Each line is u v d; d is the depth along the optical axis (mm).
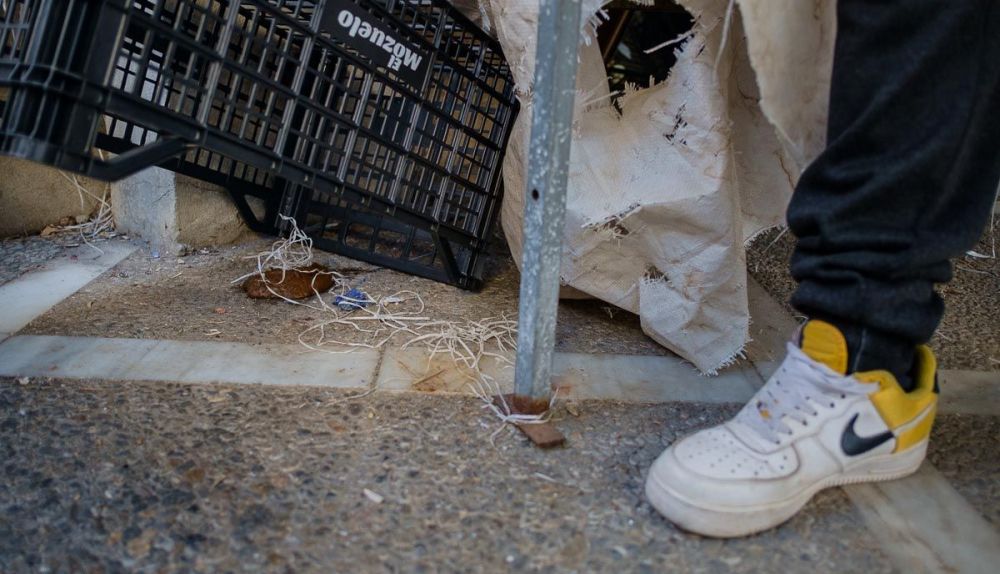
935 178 795
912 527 869
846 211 824
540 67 892
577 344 1357
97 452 961
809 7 850
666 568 796
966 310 1570
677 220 1169
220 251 1768
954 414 1134
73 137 860
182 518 847
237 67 1059
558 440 1012
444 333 1359
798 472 857
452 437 1026
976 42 768
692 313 1215
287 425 1042
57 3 880
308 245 1796
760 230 1249
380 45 1245
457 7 1472
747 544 837
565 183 944
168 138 999
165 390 1124
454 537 831
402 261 1663
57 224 1875
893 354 890
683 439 915
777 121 861
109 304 1442
